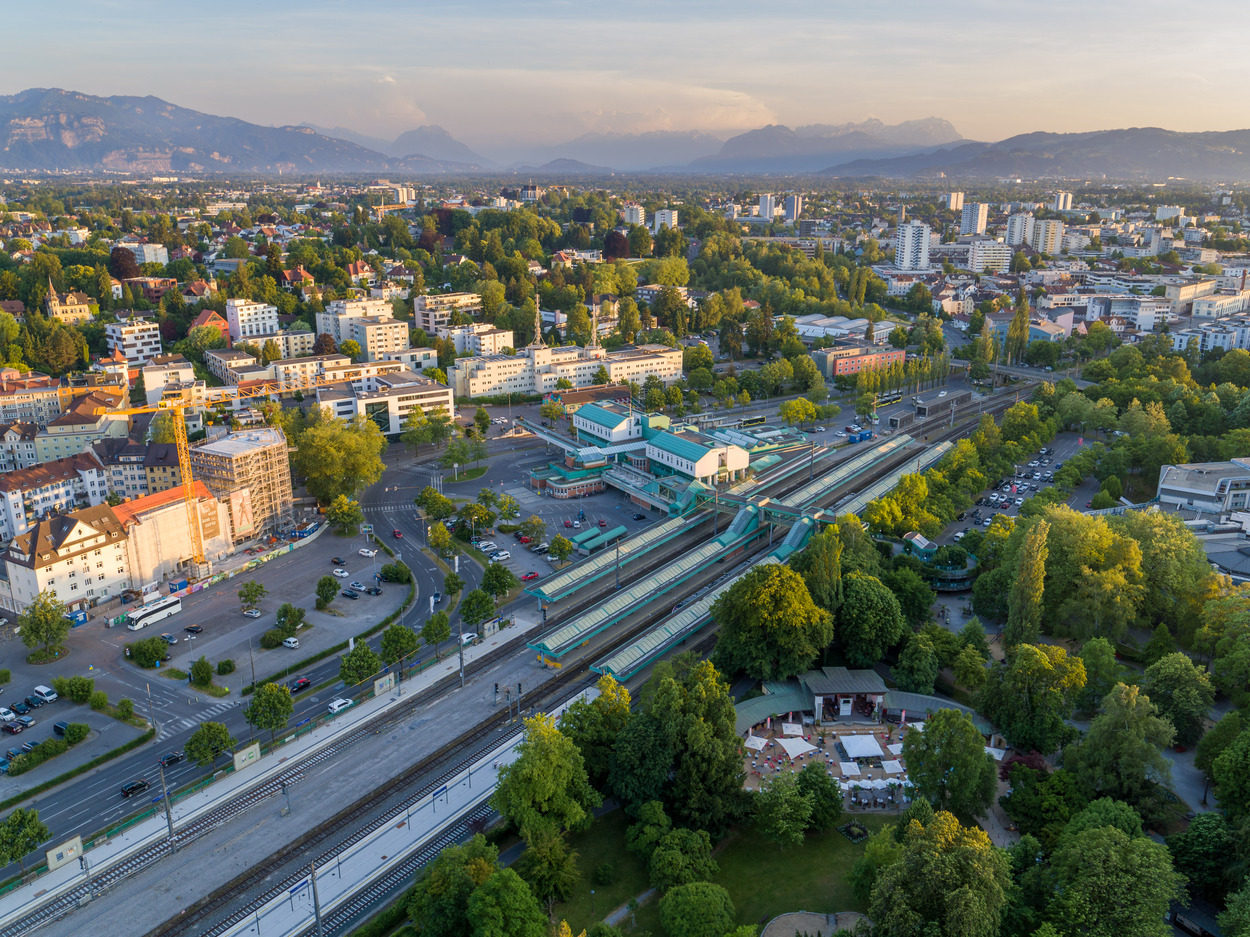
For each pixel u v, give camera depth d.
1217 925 124.12
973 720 172.75
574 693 195.12
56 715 184.50
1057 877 121.94
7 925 130.12
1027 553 193.75
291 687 197.25
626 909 133.25
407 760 171.12
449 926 123.25
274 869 143.62
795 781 150.75
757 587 190.00
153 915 133.12
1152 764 141.88
